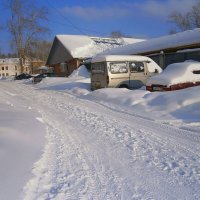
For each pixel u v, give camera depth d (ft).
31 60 220.43
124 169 17.26
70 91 66.18
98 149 21.15
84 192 14.26
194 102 34.96
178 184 15.16
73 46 135.23
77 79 93.61
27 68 256.52
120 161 18.61
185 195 13.97
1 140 20.08
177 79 42.93
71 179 15.81
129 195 13.98
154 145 21.84
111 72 55.16
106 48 138.41
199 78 44.60
